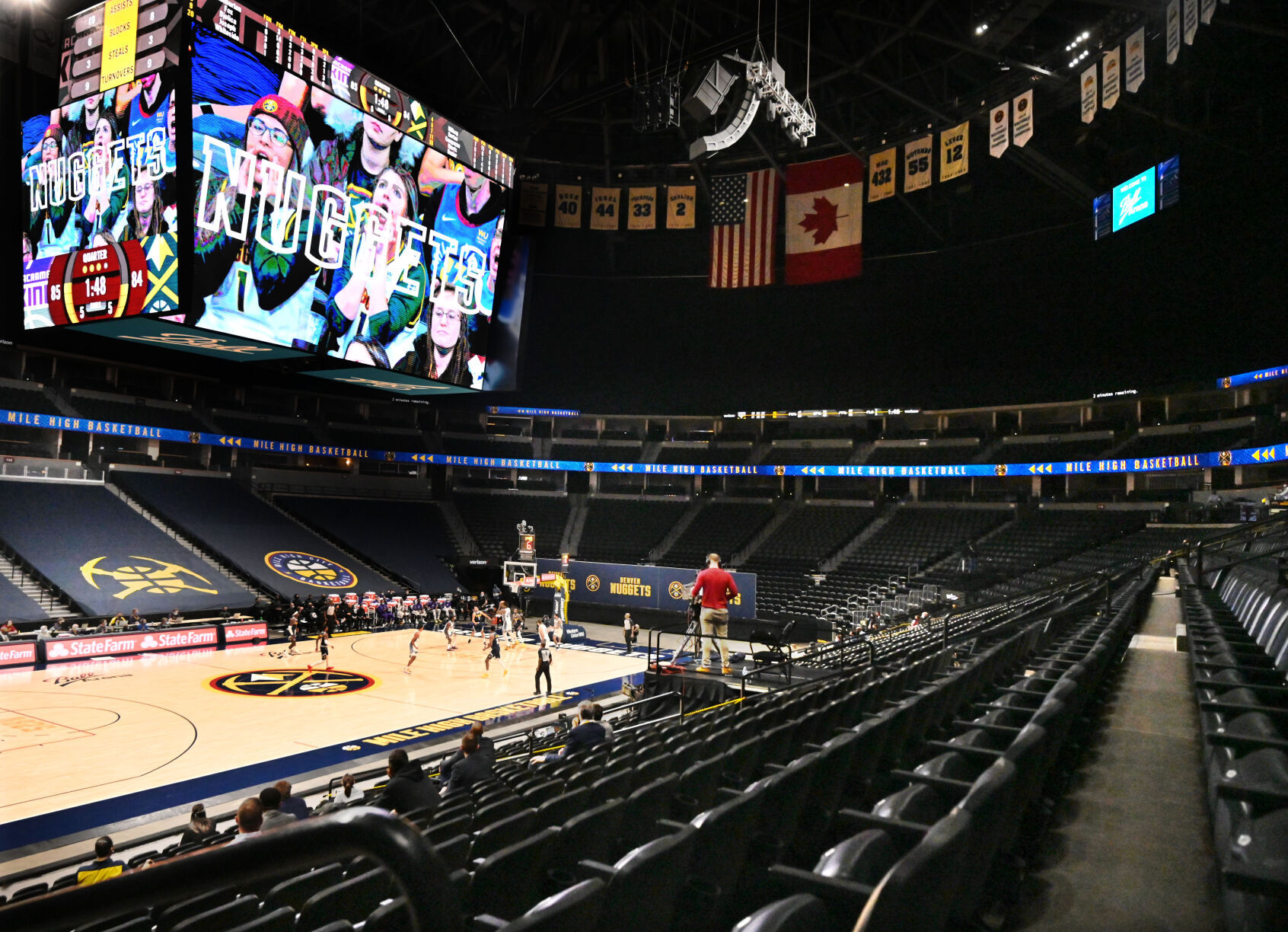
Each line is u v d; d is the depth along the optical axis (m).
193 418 40.69
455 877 3.07
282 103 18.56
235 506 39.94
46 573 29.23
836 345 44.94
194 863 0.90
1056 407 40.69
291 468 44.47
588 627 37.03
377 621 35.56
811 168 33.56
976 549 36.03
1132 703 6.08
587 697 21.64
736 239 34.06
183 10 16.62
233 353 19.97
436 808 6.92
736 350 47.00
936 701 4.93
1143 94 28.88
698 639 16.66
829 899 1.78
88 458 37.81
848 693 7.25
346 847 1.03
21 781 13.98
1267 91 26.66
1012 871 2.74
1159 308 36.06
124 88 17.36
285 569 36.34
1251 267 32.34
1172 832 3.30
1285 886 1.68
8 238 25.28
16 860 10.99
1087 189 33.03
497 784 8.20
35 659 24.22
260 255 18.38
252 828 6.40
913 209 37.69
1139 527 33.69
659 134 40.16
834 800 3.57
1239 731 3.18
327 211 19.69
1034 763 2.81
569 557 39.72
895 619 21.94
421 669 25.53
